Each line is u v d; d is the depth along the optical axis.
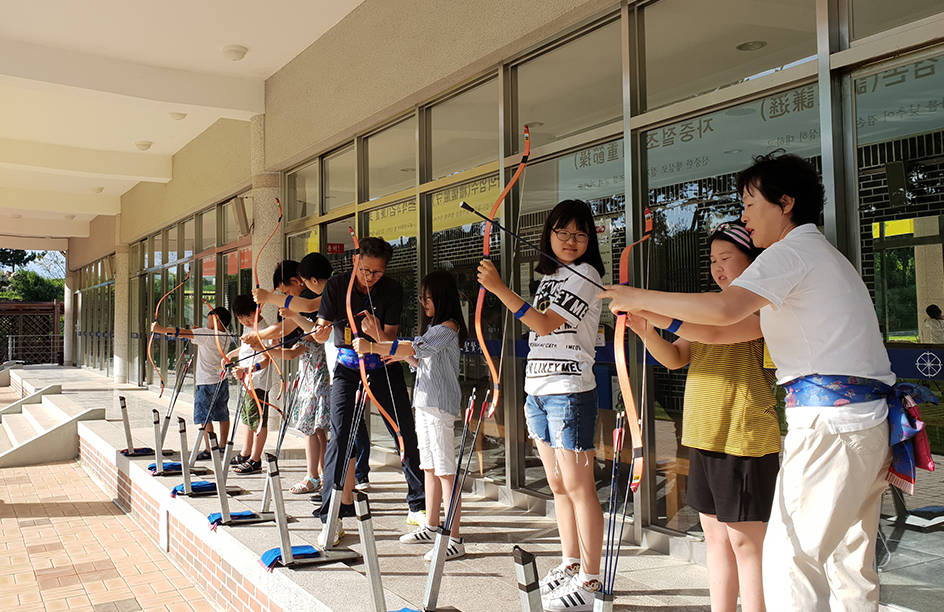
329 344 4.48
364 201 5.64
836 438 1.56
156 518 4.59
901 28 2.32
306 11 5.30
